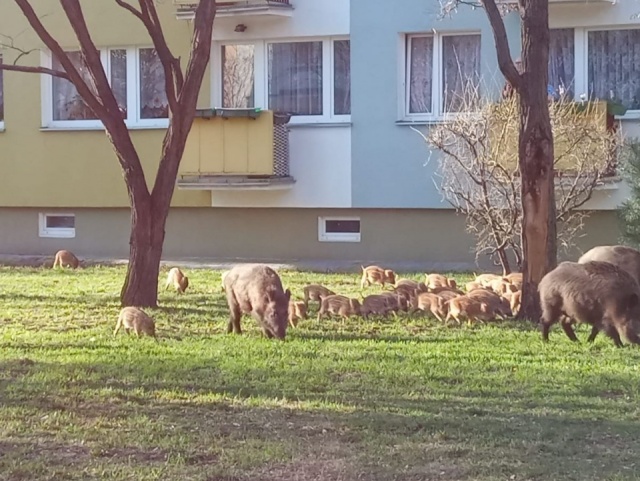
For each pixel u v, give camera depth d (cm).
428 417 852
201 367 1050
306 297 1442
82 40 1398
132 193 1454
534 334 1245
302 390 952
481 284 1513
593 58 2028
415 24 2091
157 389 955
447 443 777
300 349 1146
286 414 866
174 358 1097
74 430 815
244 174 2122
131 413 870
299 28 2172
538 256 1315
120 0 1415
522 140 1299
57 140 2369
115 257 2316
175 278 1652
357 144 2153
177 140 1452
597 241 1962
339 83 2192
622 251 1282
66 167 2367
